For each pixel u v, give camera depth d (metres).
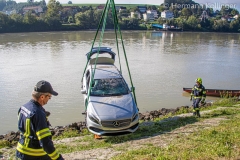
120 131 8.89
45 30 106.62
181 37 86.81
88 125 9.18
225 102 15.55
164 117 12.62
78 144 8.62
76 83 22.39
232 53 47.44
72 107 16.36
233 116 11.08
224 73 29.48
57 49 47.00
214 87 23.59
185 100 18.72
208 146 6.41
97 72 11.05
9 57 37.06
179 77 26.42
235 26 136.00
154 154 6.22
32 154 3.18
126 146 7.75
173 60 37.53
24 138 3.17
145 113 15.14
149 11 174.00
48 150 3.03
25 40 64.94
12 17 101.44
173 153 6.12
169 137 8.42
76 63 32.59
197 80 11.33
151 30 124.44
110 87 10.25
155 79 25.17
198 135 7.95
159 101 18.42
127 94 10.13
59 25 109.88
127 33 99.25
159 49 50.53
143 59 37.62
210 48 55.12
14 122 14.19
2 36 78.12
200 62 36.59
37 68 29.03
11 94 19.00
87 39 68.75
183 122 10.48
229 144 6.44
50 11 119.44
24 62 33.03
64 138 9.91
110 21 119.81
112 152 7.21
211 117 11.23
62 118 14.61
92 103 9.48
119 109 9.17
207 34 110.94
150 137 8.73
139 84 23.03
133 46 54.31
